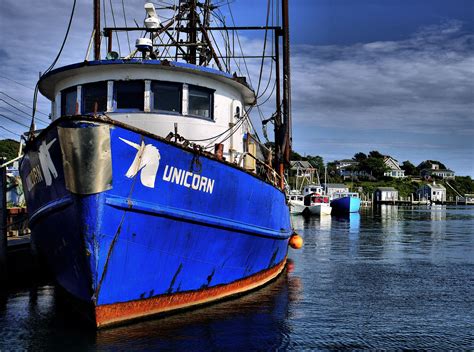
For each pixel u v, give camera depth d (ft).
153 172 24.43
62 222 24.86
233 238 30.76
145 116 30.60
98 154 22.21
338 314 32.99
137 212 24.16
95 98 31.42
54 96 38.63
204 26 47.21
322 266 56.59
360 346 26.30
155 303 27.02
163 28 41.09
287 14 47.78
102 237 23.30
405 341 27.45
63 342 24.61
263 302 34.60
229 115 34.86
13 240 47.37
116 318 25.38
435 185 438.40
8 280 40.50
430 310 34.86
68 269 26.40
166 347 24.11
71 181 22.81
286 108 48.42
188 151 25.50
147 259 25.52
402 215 214.48
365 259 63.41
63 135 22.33
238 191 30.01
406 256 67.00
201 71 31.22
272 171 38.68
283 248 43.96
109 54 32.04
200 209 27.45
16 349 23.93
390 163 500.33
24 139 33.76
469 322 31.73
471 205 396.57
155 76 30.83
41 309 32.07
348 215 205.05
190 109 32.09
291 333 27.99
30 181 29.32
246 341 25.91
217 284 31.27
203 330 26.96
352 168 486.38
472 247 79.51
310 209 191.01
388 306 35.83
